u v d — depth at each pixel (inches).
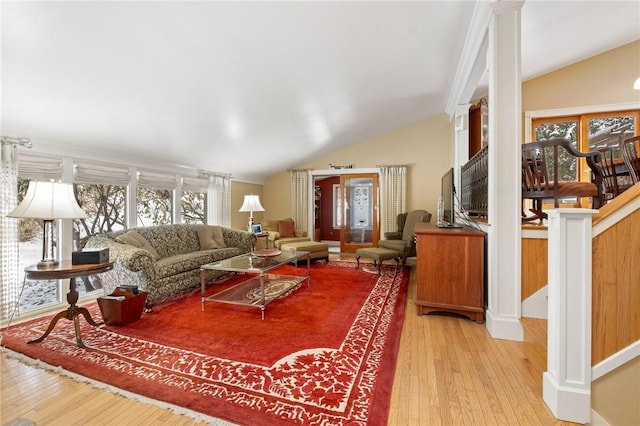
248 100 128.5
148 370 72.0
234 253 171.0
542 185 88.7
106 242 121.0
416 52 119.9
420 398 60.2
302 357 77.5
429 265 105.1
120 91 100.2
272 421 54.3
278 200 270.5
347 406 58.1
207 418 55.5
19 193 112.0
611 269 50.9
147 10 72.7
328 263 204.5
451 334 90.8
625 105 161.5
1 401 60.8
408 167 230.2
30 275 84.3
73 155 126.3
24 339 89.8
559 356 53.7
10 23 66.9
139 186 158.9
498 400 59.3
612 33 142.2
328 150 240.7
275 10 82.3
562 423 52.7
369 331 93.6
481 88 173.0
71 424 54.2
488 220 96.3
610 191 114.0
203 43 88.4
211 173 205.6
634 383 50.0
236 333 93.0
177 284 129.0
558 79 172.4
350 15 90.6
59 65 82.5
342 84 135.0
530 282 86.7
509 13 85.9
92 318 105.4
